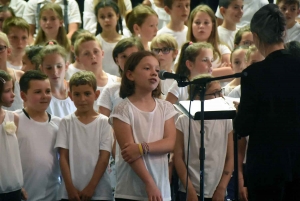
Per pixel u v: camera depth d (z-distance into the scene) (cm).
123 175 721
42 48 955
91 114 817
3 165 754
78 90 806
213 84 805
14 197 762
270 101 618
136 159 696
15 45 1079
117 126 709
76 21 1379
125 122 707
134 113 712
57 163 821
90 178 793
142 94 722
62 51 935
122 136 704
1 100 776
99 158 798
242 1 1259
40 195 801
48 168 805
